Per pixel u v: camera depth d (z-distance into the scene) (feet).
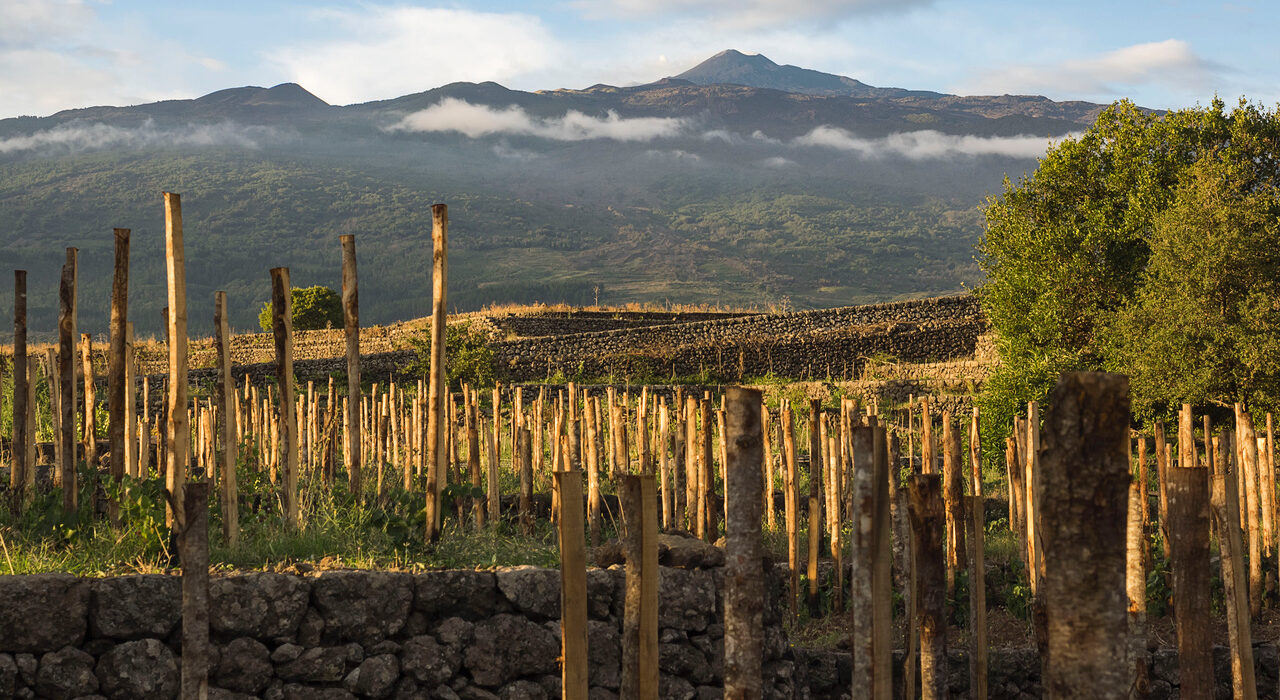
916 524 12.94
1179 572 11.31
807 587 29.84
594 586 20.30
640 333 140.87
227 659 17.79
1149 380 73.82
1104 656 6.64
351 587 18.89
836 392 107.65
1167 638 27.09
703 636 21.11
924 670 12.71
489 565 22.11
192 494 11.12
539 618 20.18
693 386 120.88
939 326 142.10
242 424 44.50
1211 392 72.33
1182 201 77.30
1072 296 82.79
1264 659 25.84
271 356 144.46
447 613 19.61
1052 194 91.61
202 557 11.16
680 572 21.20
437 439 24.48
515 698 19.61
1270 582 30.58
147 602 17.53
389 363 122.42
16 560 19.80
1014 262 87.56
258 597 18.21
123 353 23.76
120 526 23.08
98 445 35.45
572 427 29.40
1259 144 84.07
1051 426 6.97
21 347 25.67
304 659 18.31
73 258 24.25
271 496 27.58
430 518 24.32
